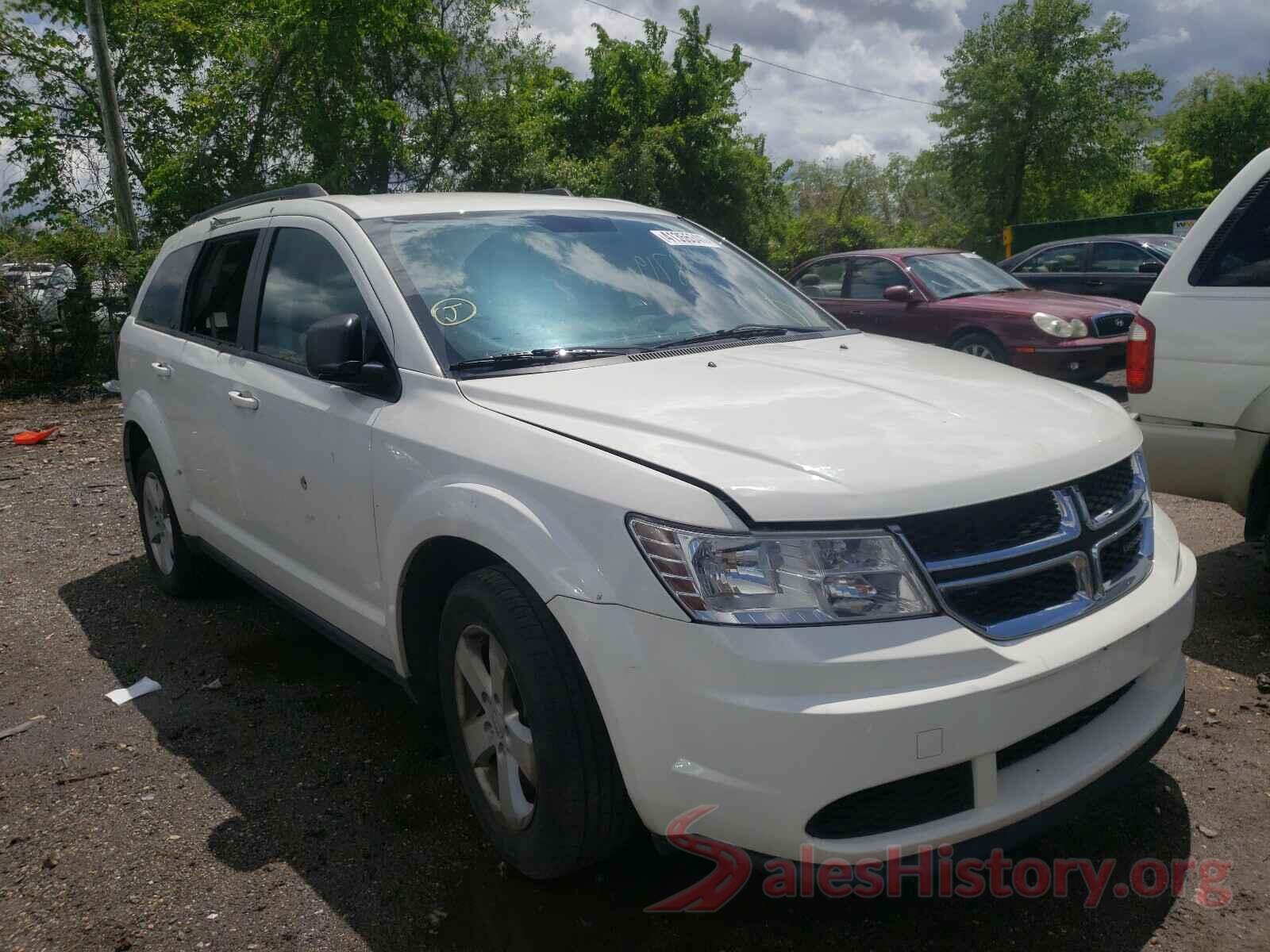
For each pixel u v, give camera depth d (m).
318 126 21.05
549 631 2.42
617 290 3.47
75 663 4.33
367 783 3.28
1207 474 4.27
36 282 12.20
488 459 2.61
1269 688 3.62
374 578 3.14
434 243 3.39
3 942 2.56
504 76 25.17
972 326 9.77
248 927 2.58
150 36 22.59
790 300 3.96
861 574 2.12
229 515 4.15
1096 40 36.59
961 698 2.10
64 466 8.26
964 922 2.52
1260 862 2.69
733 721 2.09
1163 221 21.50
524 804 2.65
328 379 3.05
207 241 4.57
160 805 3.18
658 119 32.38
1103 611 2.40
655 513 2.21
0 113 23.08
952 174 39.62
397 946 2.49
